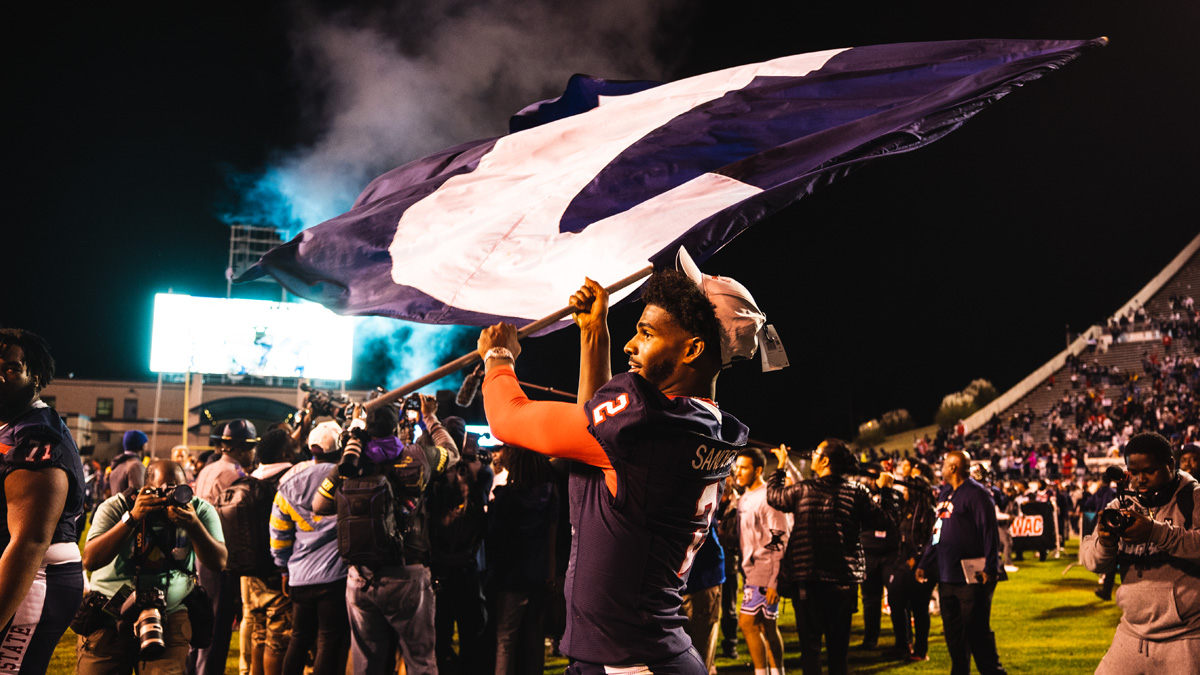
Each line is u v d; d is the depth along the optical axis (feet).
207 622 15.80
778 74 14.23
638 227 12.14
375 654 18.16
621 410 7.11
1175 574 13.78
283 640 21.06
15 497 10.10
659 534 7.30
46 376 11.18
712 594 20.20
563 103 16.79
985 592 22.86
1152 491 14.46
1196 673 13.48
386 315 13.05
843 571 20.62
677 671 7.33
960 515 23.15
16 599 9.80
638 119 14.20
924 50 13.78
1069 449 132.67
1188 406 141.79
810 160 12.16
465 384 9.37
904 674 26.63
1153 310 194.49
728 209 11.32
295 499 18.86
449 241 13.34
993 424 167.94
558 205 13.04
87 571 14.57
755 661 22.29
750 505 22.68
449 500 20.70
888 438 192.03
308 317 142.31
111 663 14.71
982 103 12.07
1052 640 31.76
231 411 139.95
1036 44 13.17
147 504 14.75
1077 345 189.26
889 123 12.15
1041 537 61.93
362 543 17.60
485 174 14.20
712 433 7.34
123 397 189.88
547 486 19.99
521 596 19.80
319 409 23.63
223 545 16.25
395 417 18.75
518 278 12.63
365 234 13.74
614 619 7.24
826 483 21.08
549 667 27.22
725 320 7.66
